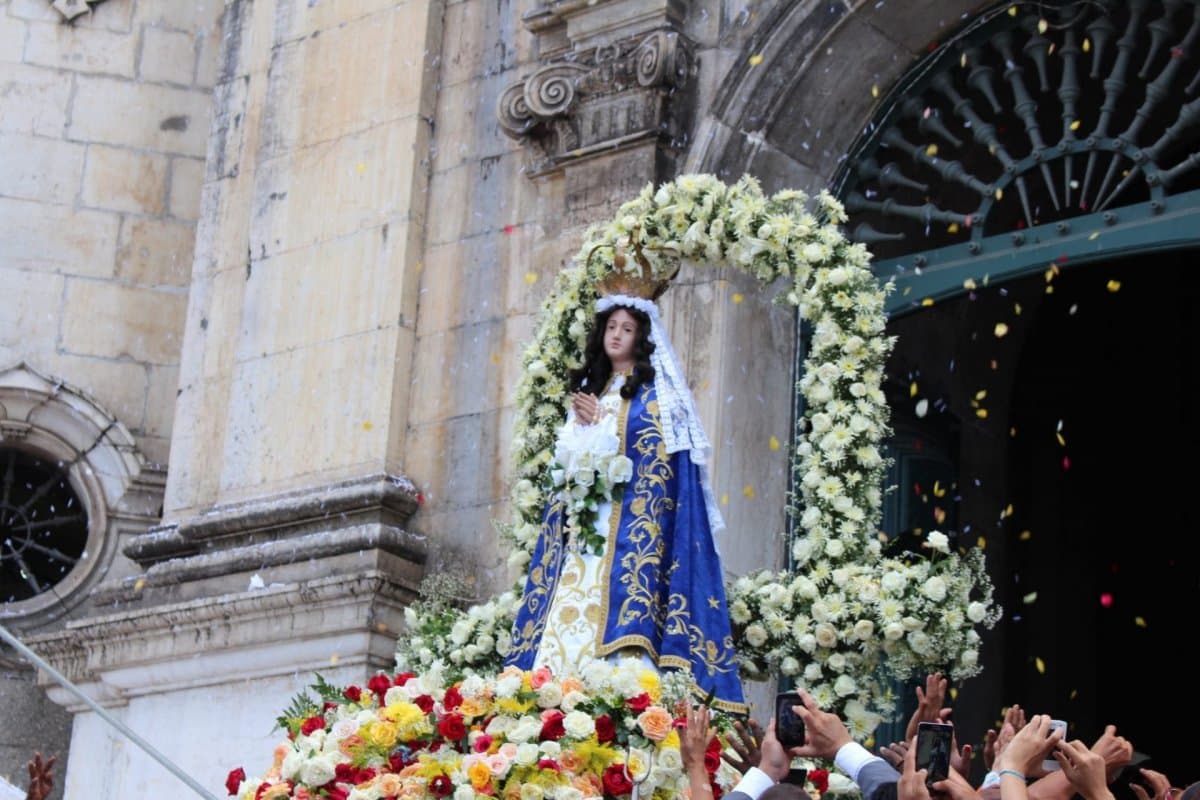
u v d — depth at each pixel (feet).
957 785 19.21
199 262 39.70
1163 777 20.24
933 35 32.96
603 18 34.83
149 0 44.75
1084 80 33.88
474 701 23.41
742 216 28.43
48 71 44.09
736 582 27.66
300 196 38.09
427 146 37.17
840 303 28.09
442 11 37.93
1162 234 30.35
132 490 41.91
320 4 39.14
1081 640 41.93
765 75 33.17
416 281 36.52
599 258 28.91
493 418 35.01
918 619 26.22
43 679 38.29
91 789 36.83
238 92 40.34
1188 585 44.32
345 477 35.81
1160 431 44.68
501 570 34.01
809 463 27.66
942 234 35.70
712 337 32.53
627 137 33.78
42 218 43.34
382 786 22.97
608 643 24.85
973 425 39.63
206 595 36.06
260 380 37.45
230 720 35.17
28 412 42.01
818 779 23.68
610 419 26.21
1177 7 30.68
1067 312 42.73
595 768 22.74
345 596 33.83
